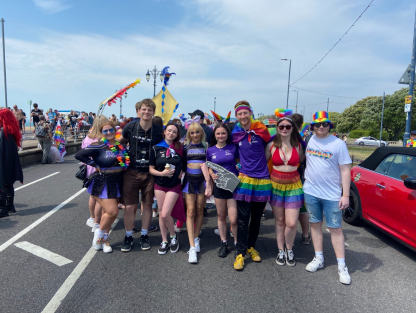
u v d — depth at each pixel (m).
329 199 3.16
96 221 4.14
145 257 3.57
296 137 3.41
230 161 3.45
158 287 2.89
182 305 2.60
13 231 4.25
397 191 3.74
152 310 2.52
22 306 2.52
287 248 3.46
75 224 4.59
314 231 3.37
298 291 2.89
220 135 3.43
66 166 10.83
